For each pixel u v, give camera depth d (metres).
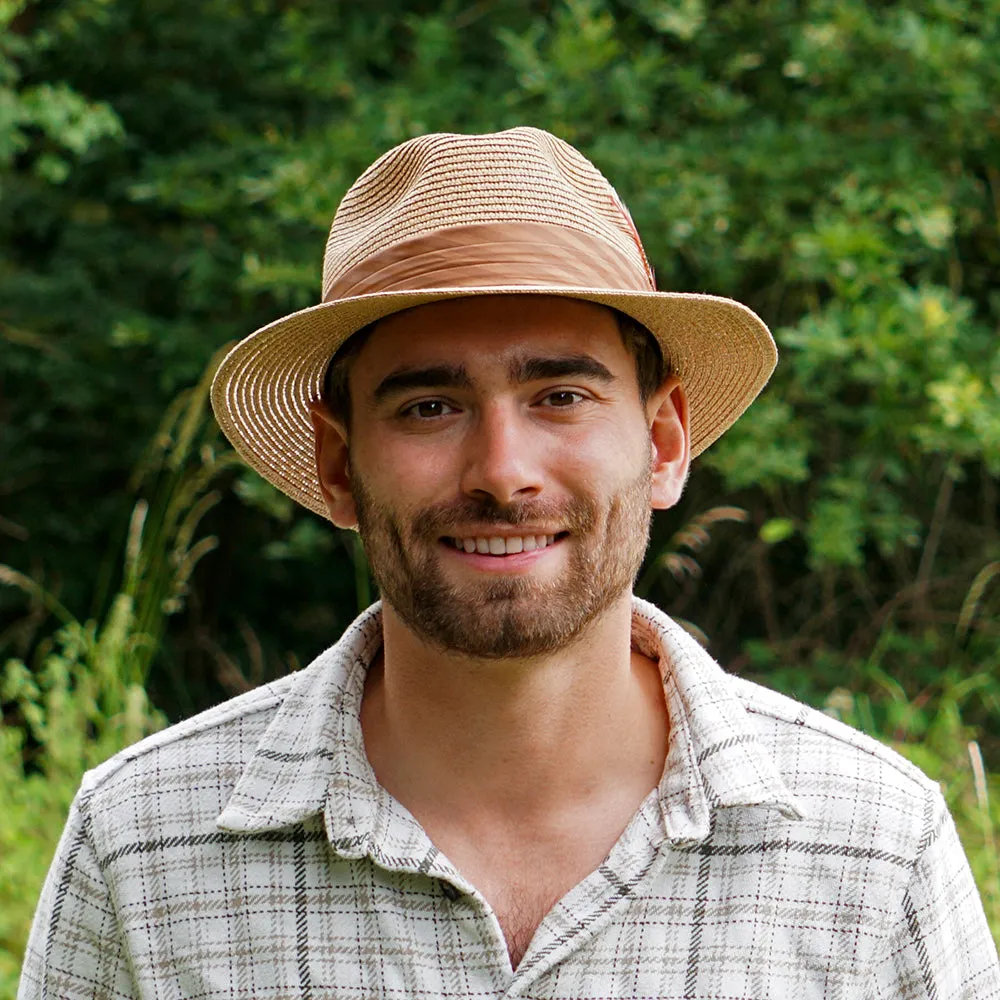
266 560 7.05
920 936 1.77
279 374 1.98
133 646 4.53
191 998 1.76
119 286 6.86
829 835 1.76
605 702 1.79
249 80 6.96
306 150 5.89
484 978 1.69
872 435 5.52
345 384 1.84
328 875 1.75
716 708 1.80
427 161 1.79
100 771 1.88
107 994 1.82
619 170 5.58
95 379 6.66
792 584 6.39
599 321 1.75
